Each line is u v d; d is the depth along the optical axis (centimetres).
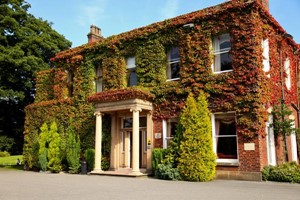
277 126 1578
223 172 1480
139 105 1684
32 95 3612
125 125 1928
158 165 1520
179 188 1131
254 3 1505
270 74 1631
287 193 987
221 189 1095
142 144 1838
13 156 3716
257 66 1474
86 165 1912
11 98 3234
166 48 1817
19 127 3612
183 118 1492
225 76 1546
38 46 3456
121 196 942
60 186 1230
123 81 1975
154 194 978
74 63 2238
